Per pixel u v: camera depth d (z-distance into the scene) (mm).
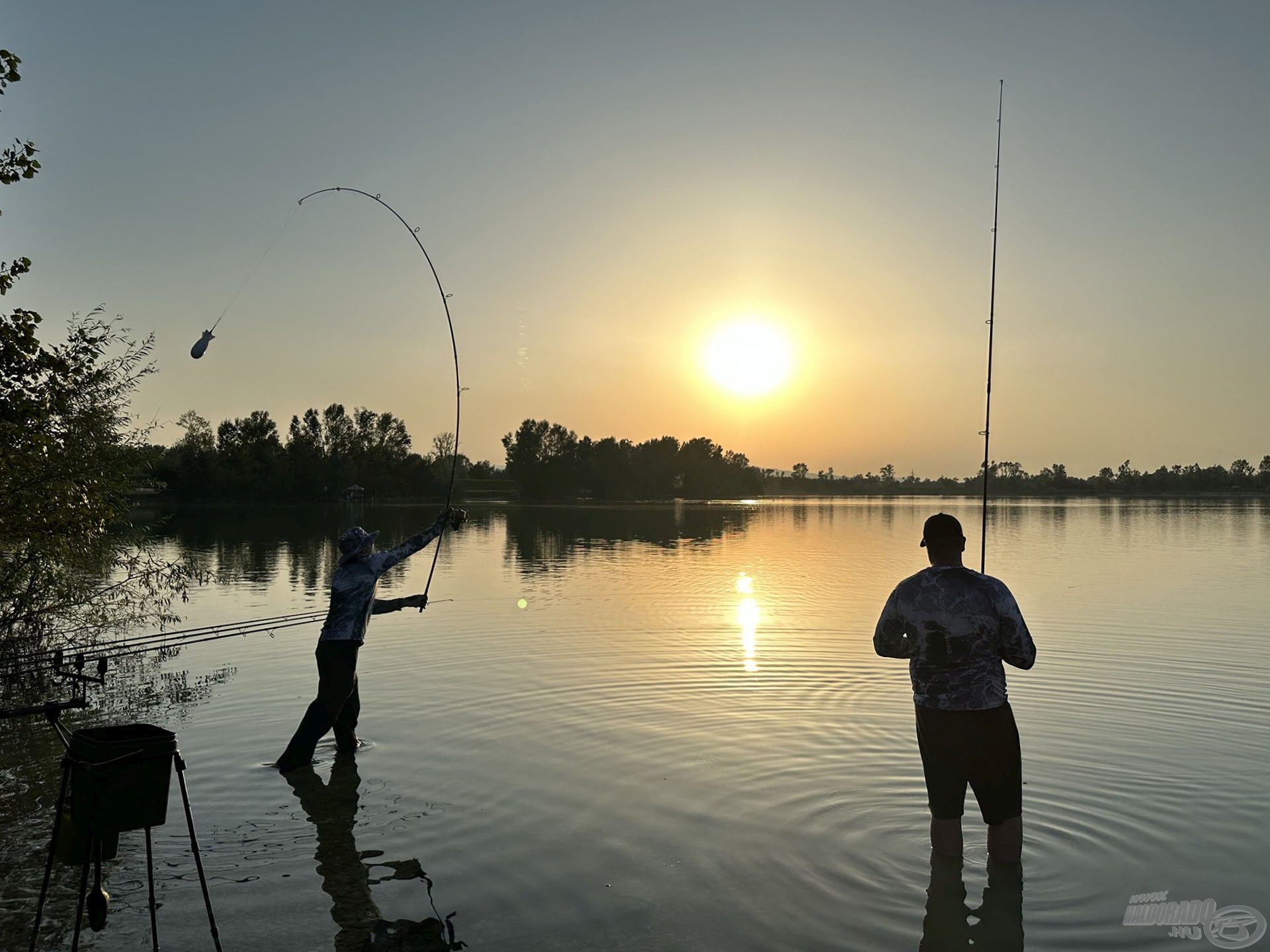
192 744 8562
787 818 6523
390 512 80188
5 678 11594
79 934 4676
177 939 4906
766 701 9867
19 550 13008
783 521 63750
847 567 26172
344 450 116625
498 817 6602
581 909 5227
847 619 15672
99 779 4617
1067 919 5062
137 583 15523
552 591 20078
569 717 9250
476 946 4816
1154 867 5691
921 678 5684
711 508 103062
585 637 13883
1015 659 5633
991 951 4727
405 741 8477
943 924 5000
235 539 38094
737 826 6387
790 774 7438
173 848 6133
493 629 14625
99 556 13695
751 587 20828
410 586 21234
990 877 5562
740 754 7980
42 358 11797
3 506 12047
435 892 5445
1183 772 7398
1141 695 10016
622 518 68875
